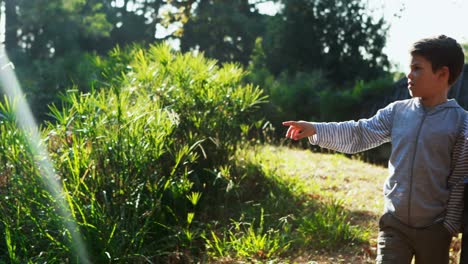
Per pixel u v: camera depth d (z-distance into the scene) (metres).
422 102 2.82
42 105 10.99
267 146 8.82
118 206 4.61
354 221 5.95
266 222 5.62
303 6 17.89
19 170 4.37
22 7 21.64
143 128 5.00
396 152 2.82
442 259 2.77
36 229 4.30
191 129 6.14
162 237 5.03
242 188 6.26
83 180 4.55
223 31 27.88
